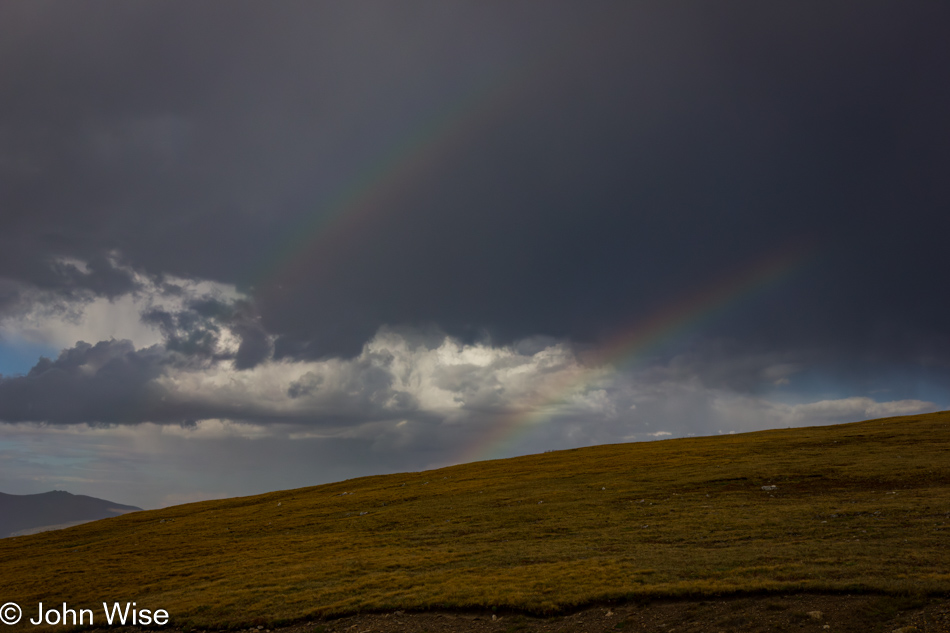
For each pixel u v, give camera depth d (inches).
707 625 932.6
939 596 903.7
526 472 3826.3
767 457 3225.9
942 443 3029.0
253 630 1248.2
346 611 1256.8
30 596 1840.6
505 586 1282.0
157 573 1979.6
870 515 1717.5
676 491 2598.4
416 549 1942.7
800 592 1005.8
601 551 1608.0
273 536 2608.3
